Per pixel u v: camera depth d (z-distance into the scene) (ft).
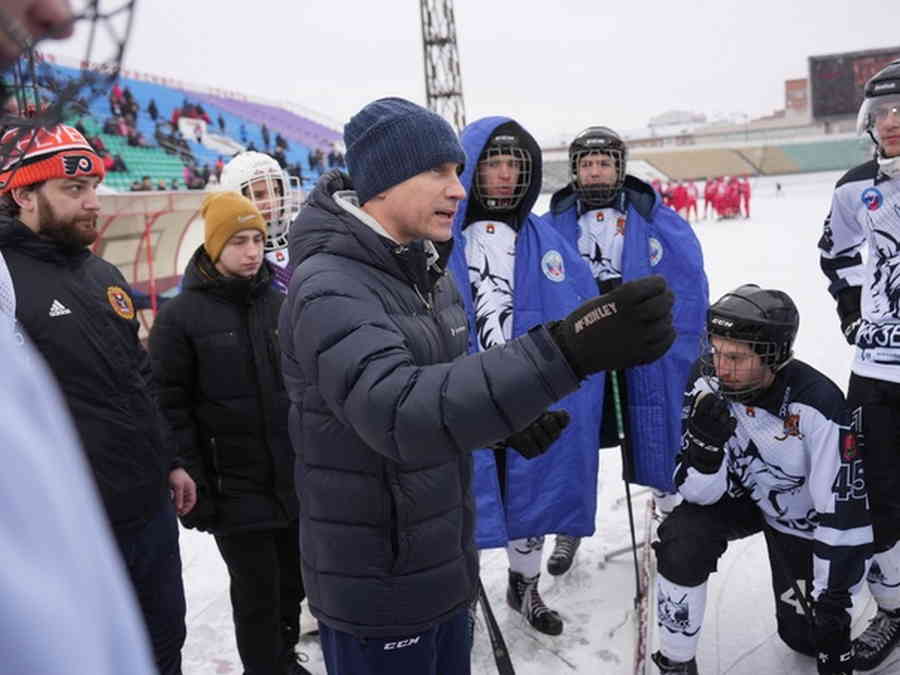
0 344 1.02
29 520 0.94
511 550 9.55
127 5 1.44
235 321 7.89
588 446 9.29
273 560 8.07
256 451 7.86
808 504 7.63
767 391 7.36
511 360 3.64
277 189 10.27
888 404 8.37
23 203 6.26
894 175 8.43
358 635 5.21
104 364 6.48
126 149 66.54
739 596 9.78
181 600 7.27
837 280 9.47
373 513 5.04
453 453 3.81
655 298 3.49
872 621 8.52
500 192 9.24
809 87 205.46
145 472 6.73
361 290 4.52
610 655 8.68
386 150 4.76
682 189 96.78
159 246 25.96
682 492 7.73
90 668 0.96
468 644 5.98
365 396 3.92
